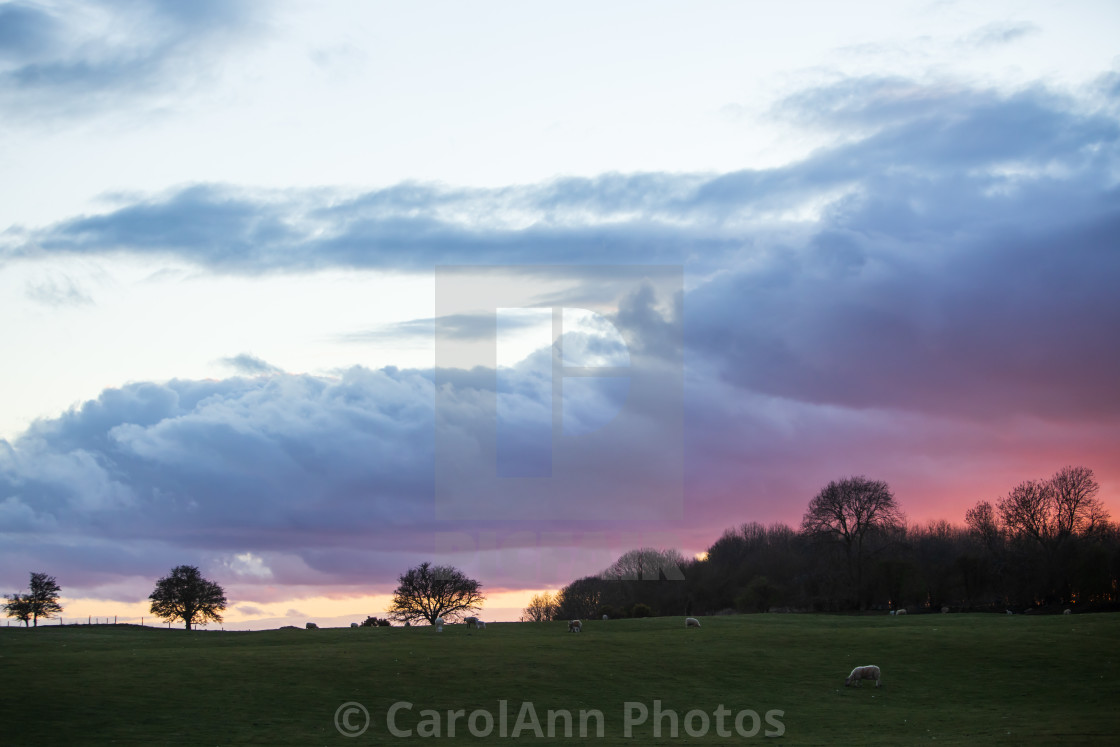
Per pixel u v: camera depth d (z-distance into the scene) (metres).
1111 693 42.47
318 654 50.47
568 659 50.31
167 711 37.56
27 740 33.09
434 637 60.62
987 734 35.44
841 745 34.31
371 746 34.06
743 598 101.56
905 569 98.31
